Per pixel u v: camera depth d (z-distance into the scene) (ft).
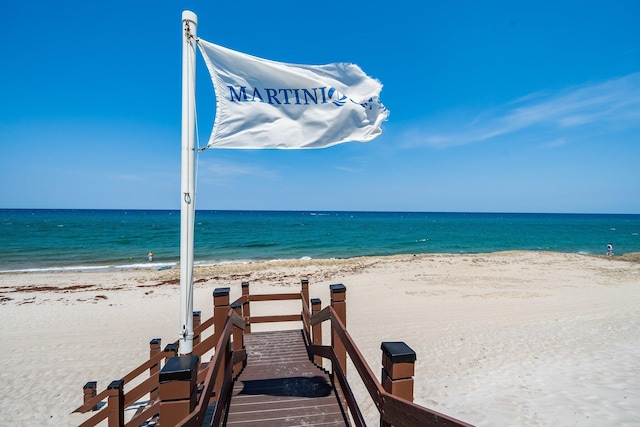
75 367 26.43
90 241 127.24
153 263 85.10
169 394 6.73
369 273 64.08
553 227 240.73
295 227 220.43
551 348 26.16
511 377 21.43
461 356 25.86
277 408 12.21
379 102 13.83
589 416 16.05
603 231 199.31
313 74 13.37
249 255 103.76
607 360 22.88
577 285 52.49
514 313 37.37
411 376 6.80
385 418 6.77
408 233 178.70
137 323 36.91
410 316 37.37
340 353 13.20
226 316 12.98
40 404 21.35
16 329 34.99
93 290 53.57
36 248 109.91
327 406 12.32
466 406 18.28
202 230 190.80
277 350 19.74
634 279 56.90
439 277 59.41
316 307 18.95
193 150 11.78
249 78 12.99
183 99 11.71
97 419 15.11
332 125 13.37
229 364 13.05
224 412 11.93
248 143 12.82
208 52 12.51
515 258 81.05
